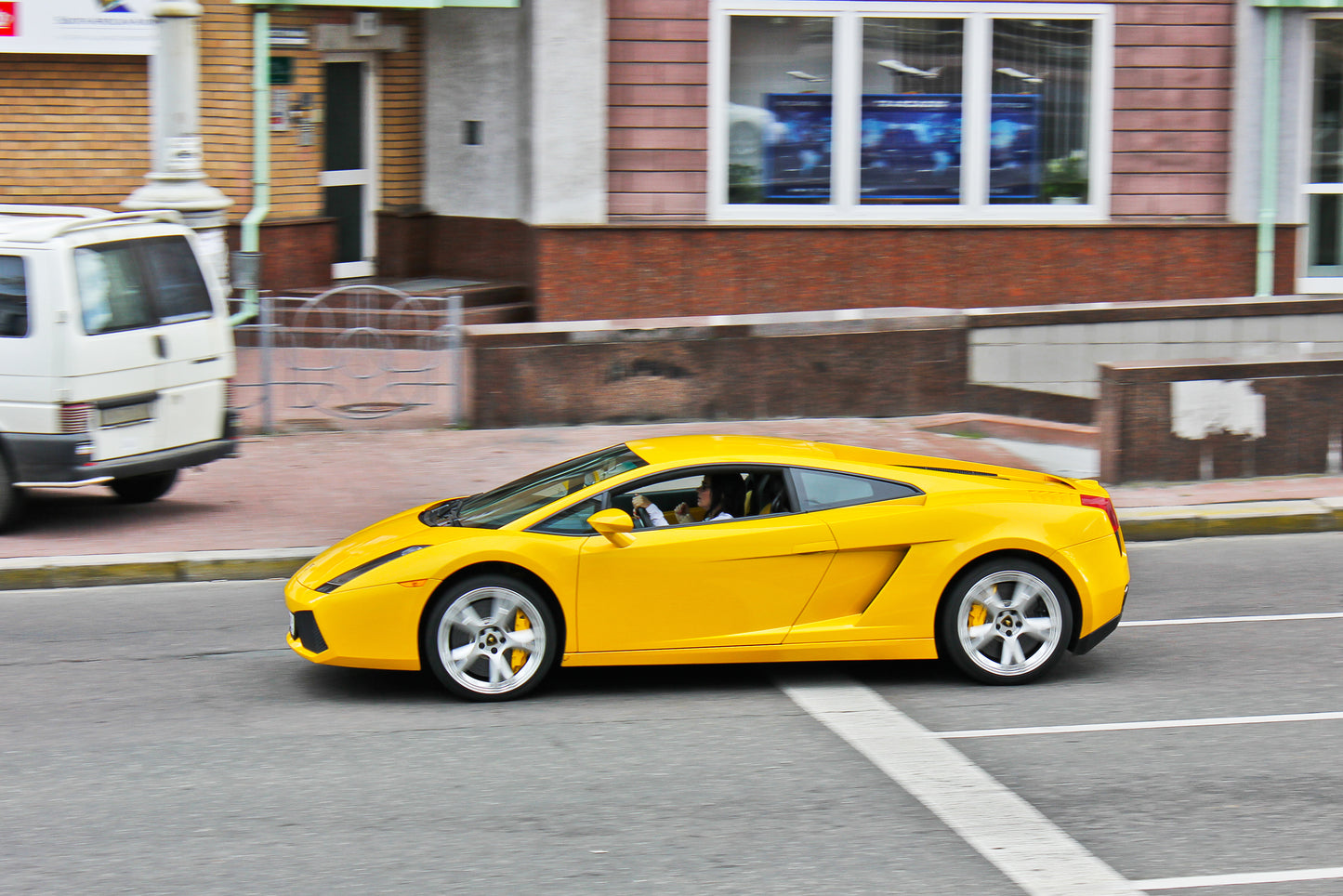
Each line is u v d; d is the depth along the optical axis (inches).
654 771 310.0
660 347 689.0
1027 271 811.4
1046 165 816.9
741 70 792.9
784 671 386.9
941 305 809.5
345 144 888.9
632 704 359.3
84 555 491.2
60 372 491.8
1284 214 821.9
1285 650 404.8
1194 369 596.7
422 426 686.5
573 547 355.3
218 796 297.7
